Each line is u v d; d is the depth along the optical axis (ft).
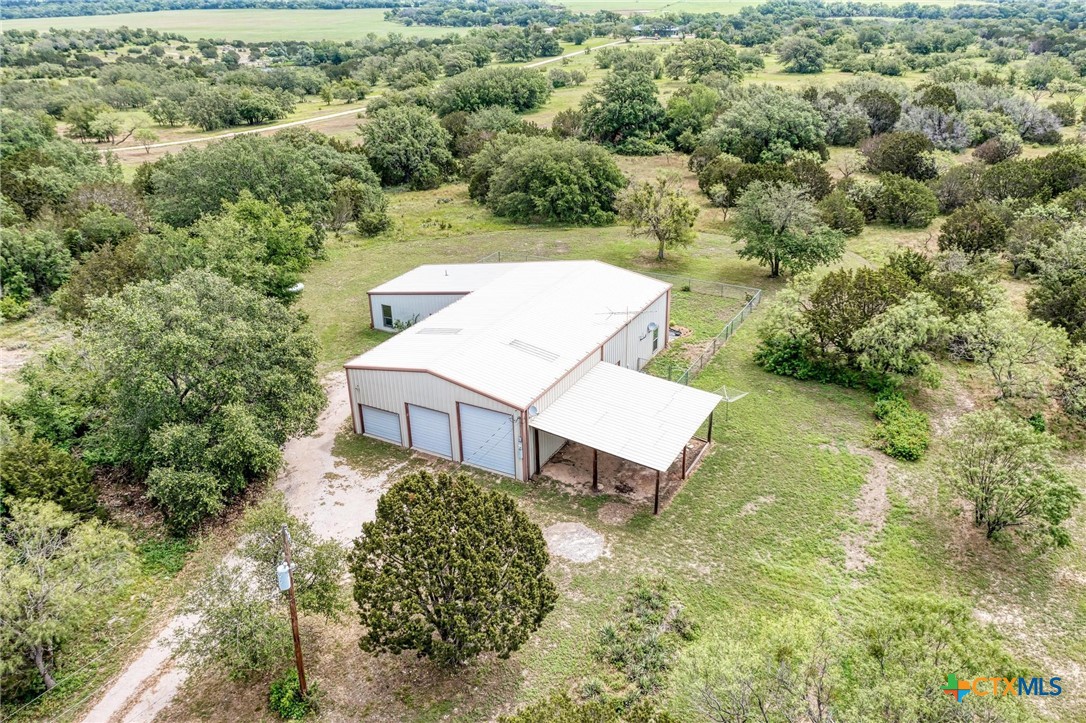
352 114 377.09
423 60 465.47
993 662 51.31
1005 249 160.76
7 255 153.79
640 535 82.33
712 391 112.57
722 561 78.13
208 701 64.49
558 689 63.77
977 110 268.41
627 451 85.56
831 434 101.14
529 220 217.97
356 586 62.54
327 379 122.31
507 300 119.34
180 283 93.71
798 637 52.85
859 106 283.79
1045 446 78.43
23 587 61.57
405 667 66.80
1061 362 103.86
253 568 72.95
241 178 180.96
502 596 62.34
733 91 324.80
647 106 295.28
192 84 415.44
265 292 139.64
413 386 97.25
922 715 45.06
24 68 508.94
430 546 63.05
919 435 98.32
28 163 213.46
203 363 87.04
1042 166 197.77
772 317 119.85
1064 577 75.25
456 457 98.12
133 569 72.49
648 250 185.47
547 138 235.61
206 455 82.38
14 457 84.23
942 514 84.64
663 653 66.18
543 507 87.61
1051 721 59.31
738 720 49.96
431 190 264.52
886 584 74.43
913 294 110.93
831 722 47.65
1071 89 334.85
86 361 98.84
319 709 62.80
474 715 61.67
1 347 135.03
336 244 199.00
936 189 206.69
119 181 208.74
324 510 88.63
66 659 69.10
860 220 183.32
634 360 119.14
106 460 94.99
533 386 93.56
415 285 140.26
